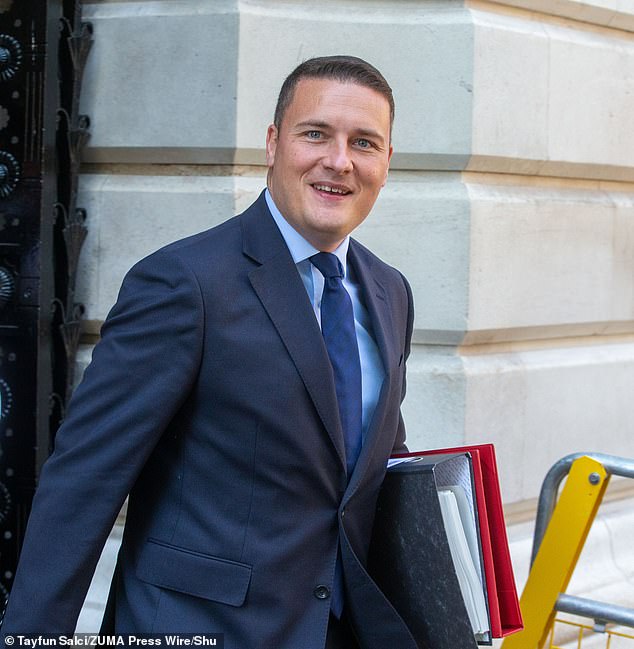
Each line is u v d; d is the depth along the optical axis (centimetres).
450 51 344
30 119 317
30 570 174
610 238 401
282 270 186
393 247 350
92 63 342
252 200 338
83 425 179
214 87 332
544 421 378
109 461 175
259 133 334
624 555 400
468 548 189
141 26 338
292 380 179
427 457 202
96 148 344
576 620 359
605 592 376
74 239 337
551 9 376
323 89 185
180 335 176
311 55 338
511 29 357
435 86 345
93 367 182
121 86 340
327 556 184
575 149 381
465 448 204
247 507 178
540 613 267
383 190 351
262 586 176
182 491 182
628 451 413
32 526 176
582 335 405
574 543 262
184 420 182
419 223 348
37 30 316
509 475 365
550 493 268
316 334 183
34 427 317
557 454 383
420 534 187
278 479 178
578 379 391
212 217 334
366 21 344
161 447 186
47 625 171
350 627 192
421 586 187
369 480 189
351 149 187
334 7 346
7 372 319
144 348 178
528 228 367
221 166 339
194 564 178
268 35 334
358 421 189
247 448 178
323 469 182
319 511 183
